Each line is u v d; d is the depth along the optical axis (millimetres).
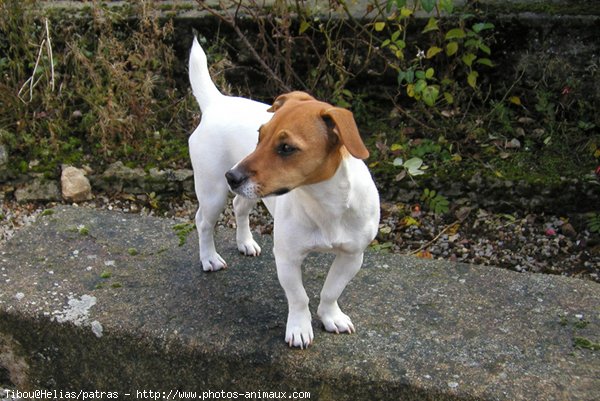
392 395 1378
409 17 2086
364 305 1538
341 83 2119
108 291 1577
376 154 2047
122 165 2094
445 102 2119
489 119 2082
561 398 1330
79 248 1700
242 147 1474
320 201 1309
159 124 2188
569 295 1555
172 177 2070
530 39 2051
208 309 1530
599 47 2006
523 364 1395
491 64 2014
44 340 1536
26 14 2238
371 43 2080
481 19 2059
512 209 1951
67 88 2223
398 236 1917
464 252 1857
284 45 2172
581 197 1908
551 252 1840
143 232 1756
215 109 1528
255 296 1562
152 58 2172
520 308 1524
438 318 1503
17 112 2174
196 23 2205
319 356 1421
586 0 2070
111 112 2107
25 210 2053
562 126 2021
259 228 1979
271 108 1358
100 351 1516
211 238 1621
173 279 1612
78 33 2260
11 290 1573
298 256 1381
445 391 1352
